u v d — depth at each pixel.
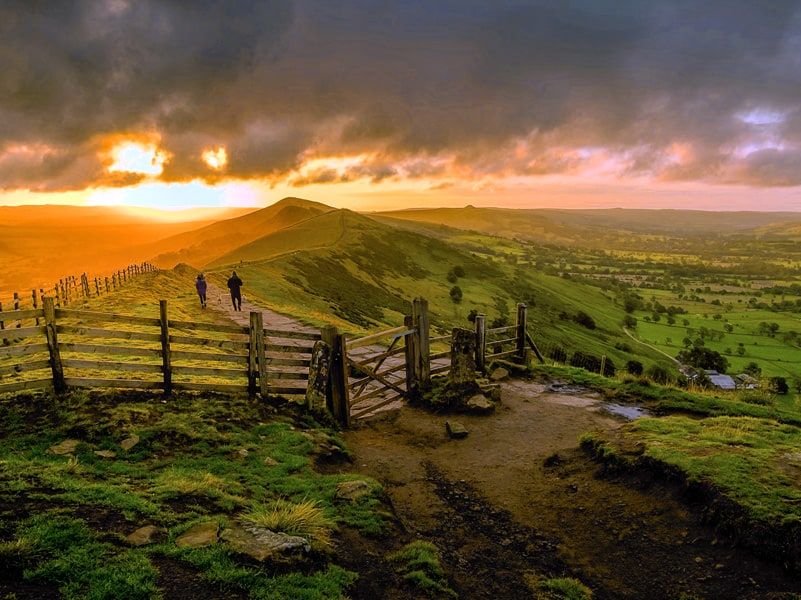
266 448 8.03
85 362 8.82
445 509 7.20
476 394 11.69
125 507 5.26
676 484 6.73
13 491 5.17
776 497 5.88
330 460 8.34
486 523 6.84
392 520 6.48
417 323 12.24
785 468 6.66
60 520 4.70
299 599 4.27
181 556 4.54
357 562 5.34
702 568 5.43
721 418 9.06
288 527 5.44
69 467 6.09
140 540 4.69
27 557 4.08
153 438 7.55
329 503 6.48
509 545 6.29
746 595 4.95
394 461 8.84
